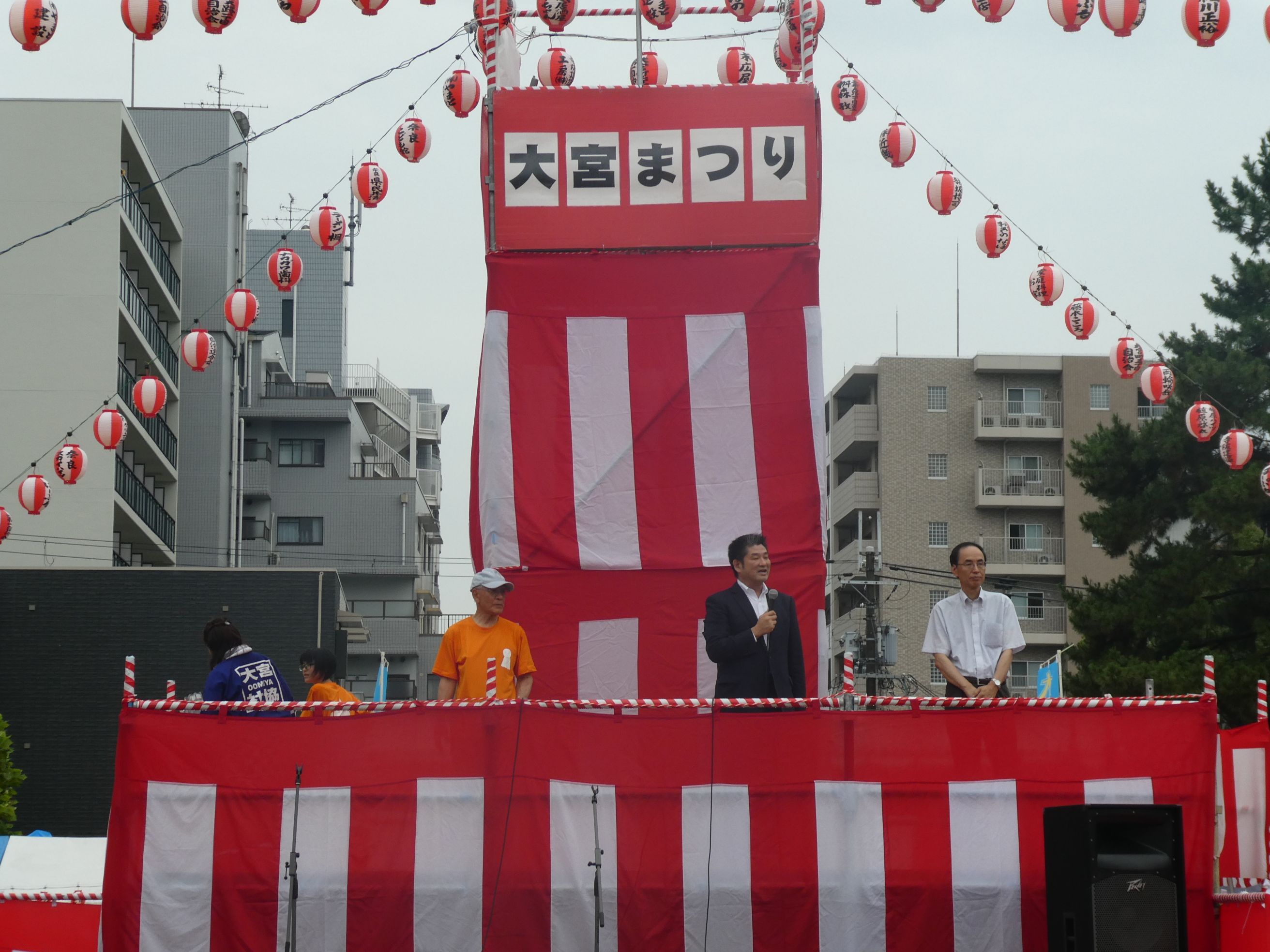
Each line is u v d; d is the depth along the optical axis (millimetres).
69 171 38188
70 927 8742
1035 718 8164
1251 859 8766
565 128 11367
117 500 37594
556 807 7949
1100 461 33406
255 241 66000
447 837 7895
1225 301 33438
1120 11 11766
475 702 8000
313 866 7840
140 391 20578
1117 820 7461
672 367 11195
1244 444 20344
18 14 11961
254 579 30406
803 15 12094
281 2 11164
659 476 11109
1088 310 18016
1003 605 9984
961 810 8047
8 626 29734
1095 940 7293
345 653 32312
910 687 59688
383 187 15398
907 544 63375
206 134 47469
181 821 7824
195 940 7734
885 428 64125
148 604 30078
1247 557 30812
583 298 11250
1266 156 33812
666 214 11320
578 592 10984
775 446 11133
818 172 11391
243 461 54219
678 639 10961
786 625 9109
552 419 11125
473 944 7812
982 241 15734
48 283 37781
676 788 8008
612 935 7852
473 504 11180
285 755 7930
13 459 37156
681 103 11414
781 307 11266
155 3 11375
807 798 8023
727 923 7898
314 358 65938
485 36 11578
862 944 7910
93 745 29406
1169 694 28797
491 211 11281
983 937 7941
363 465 59531
